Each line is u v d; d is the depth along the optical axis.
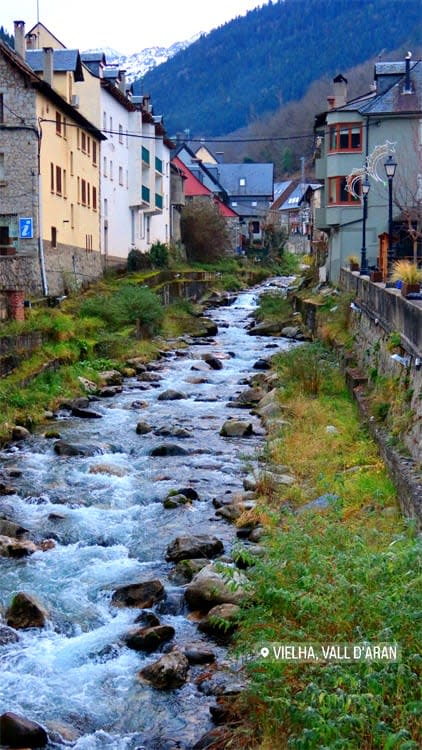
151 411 23.67
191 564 12.13
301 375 24.45
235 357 33.34
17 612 10.71
